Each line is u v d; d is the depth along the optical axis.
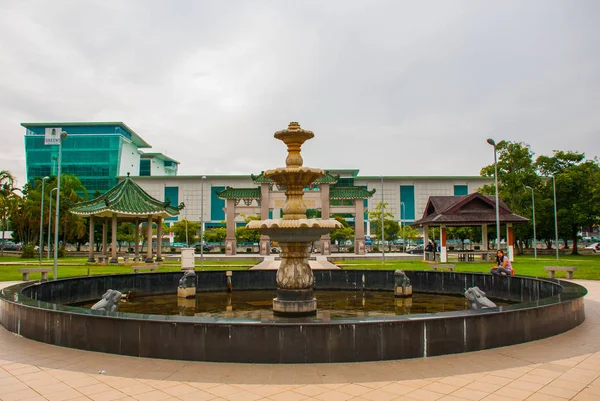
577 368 7.41
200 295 18.84
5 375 7.13
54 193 54.44
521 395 6.18
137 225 40.38
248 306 15.79
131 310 15.01
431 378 6.91
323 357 7.73
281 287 13.30
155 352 8.05
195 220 97.94
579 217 51.28
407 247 76.44
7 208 51.91
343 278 21.20
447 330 8.27
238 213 49.81
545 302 10.02
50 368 7.50
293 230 12.64
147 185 98.75
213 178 98.75
